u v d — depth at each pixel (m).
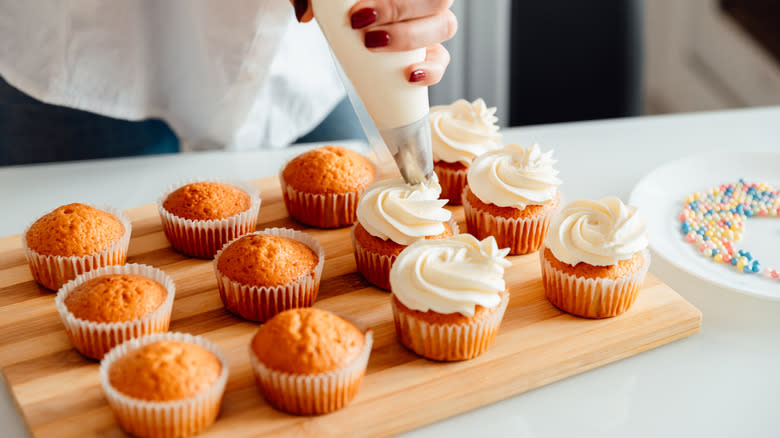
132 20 1.47
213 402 0.89
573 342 1.05
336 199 1.29
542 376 1.01
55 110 1.58
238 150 1.64
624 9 2.18
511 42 2.25
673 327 1.08
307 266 1.12
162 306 1.03
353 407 0.94
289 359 0.89
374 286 1.19
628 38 2.23
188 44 1.50
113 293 1.01
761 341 1.09
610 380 1.02
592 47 2.25
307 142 1.82
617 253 1.06
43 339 1.05
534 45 2.26
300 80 1.63
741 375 1.03
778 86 2.59
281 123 1.68
